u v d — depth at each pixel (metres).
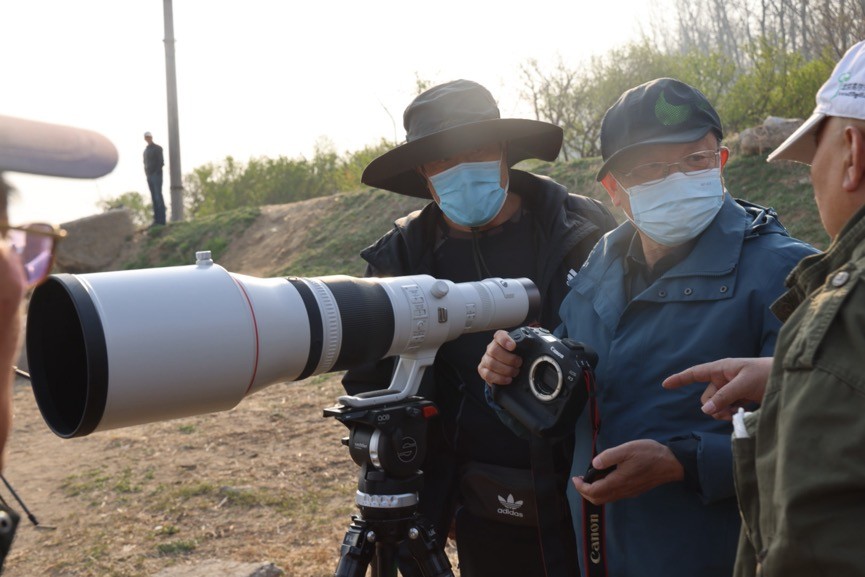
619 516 1.98
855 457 1.11
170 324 1.70
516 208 2.80
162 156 15.11
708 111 2.00
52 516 5.10
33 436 7.00
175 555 4.39
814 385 1.17
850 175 1.31
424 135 2.62
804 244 1.90
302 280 2.07
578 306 2.21
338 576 2.14
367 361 2.16
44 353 1.73
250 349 1.82
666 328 1.94
